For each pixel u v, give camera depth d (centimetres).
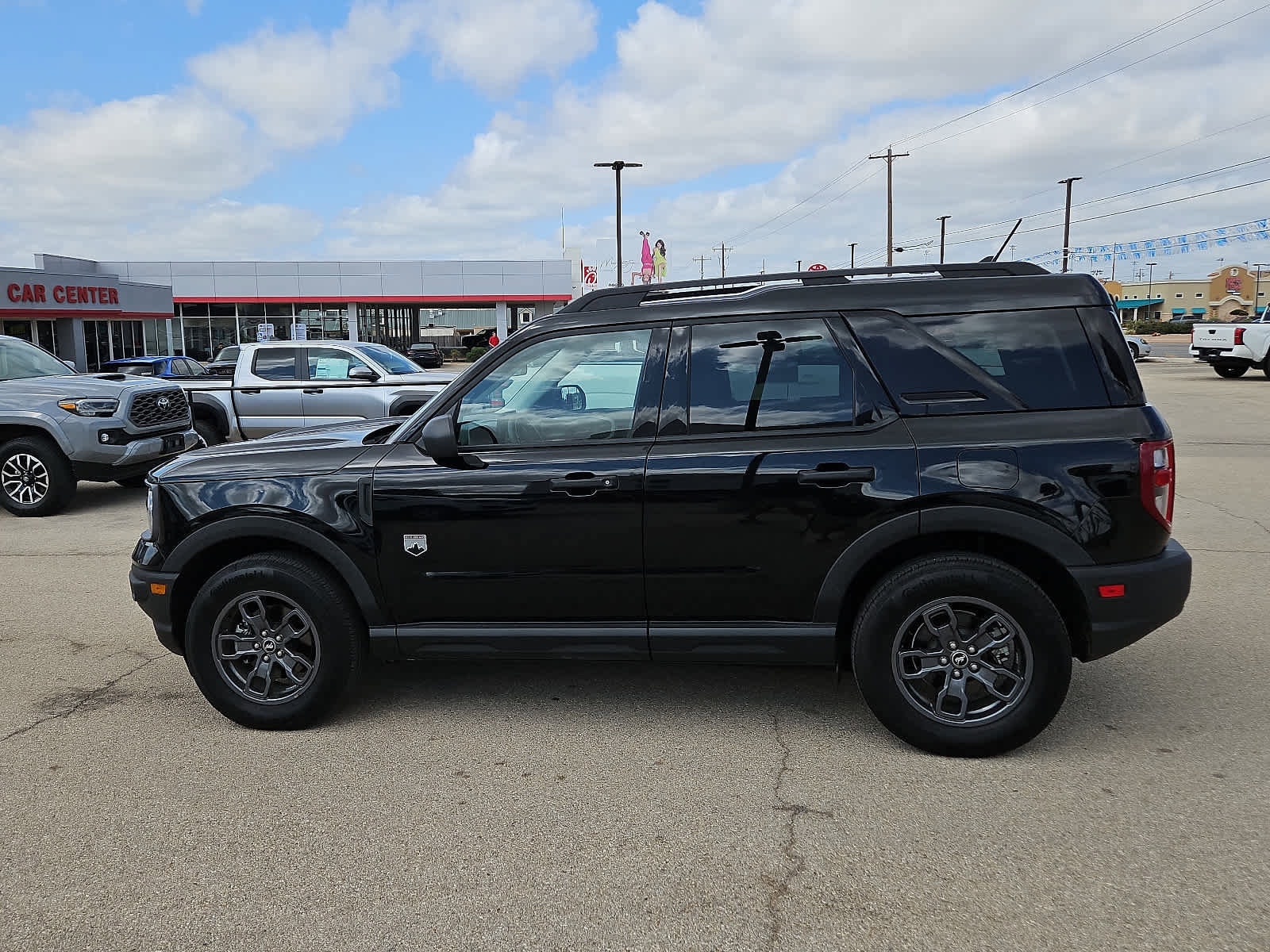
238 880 298
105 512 994
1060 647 356
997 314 371
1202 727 400
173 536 413
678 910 278
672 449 381
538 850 312
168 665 511
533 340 400
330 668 407
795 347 379
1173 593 362
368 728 417
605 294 415
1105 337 365
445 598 399
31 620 596
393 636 404
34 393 955
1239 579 632
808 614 377
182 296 5228
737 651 384
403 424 417
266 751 395
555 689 461
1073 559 355
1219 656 488
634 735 405
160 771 377
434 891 290
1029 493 354
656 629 388
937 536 375
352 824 332
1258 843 307
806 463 368
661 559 381
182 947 265
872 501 363
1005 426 362
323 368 1266
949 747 370
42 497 949
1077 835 314
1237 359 2447
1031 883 287
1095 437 357
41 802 352
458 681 475
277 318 5359
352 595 411
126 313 3691
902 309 375
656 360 390
